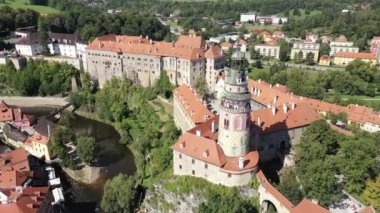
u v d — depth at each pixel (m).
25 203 111.12
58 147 160.00
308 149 129.38
